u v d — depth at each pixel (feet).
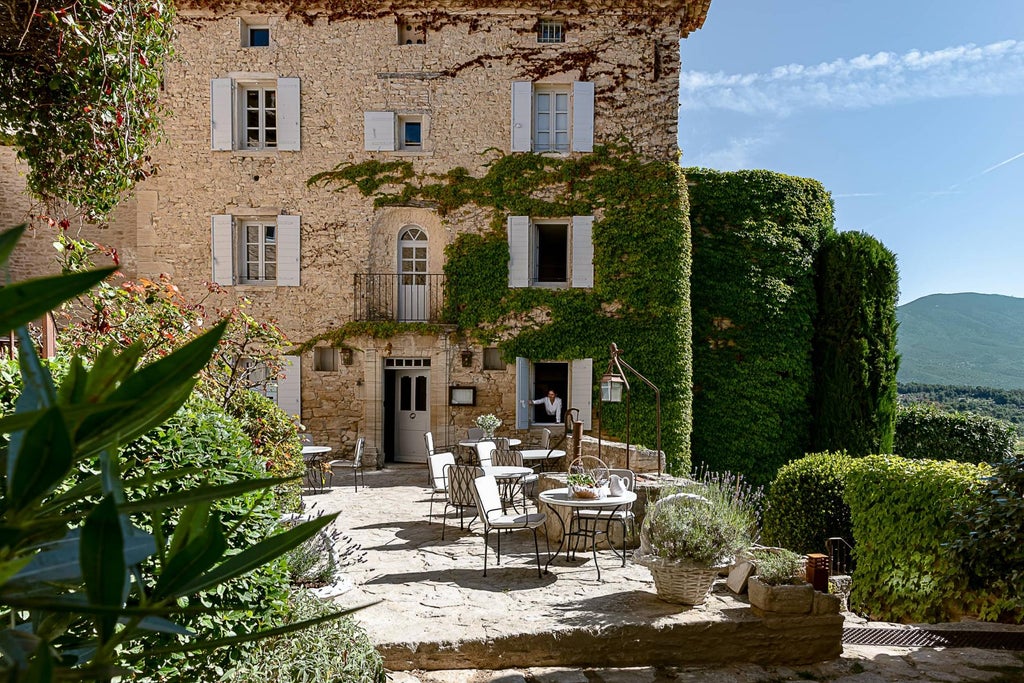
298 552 14.35
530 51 41.27
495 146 41.55
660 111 41.14
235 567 2.90
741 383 43.45
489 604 15.72
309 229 41.39
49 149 11.93
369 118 41.32
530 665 13.51
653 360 40.65
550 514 23.26
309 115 41.39
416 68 41.45
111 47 11.45
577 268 41.37
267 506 9.80
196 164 41.11
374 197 41.47
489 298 41.34
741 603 15.34
